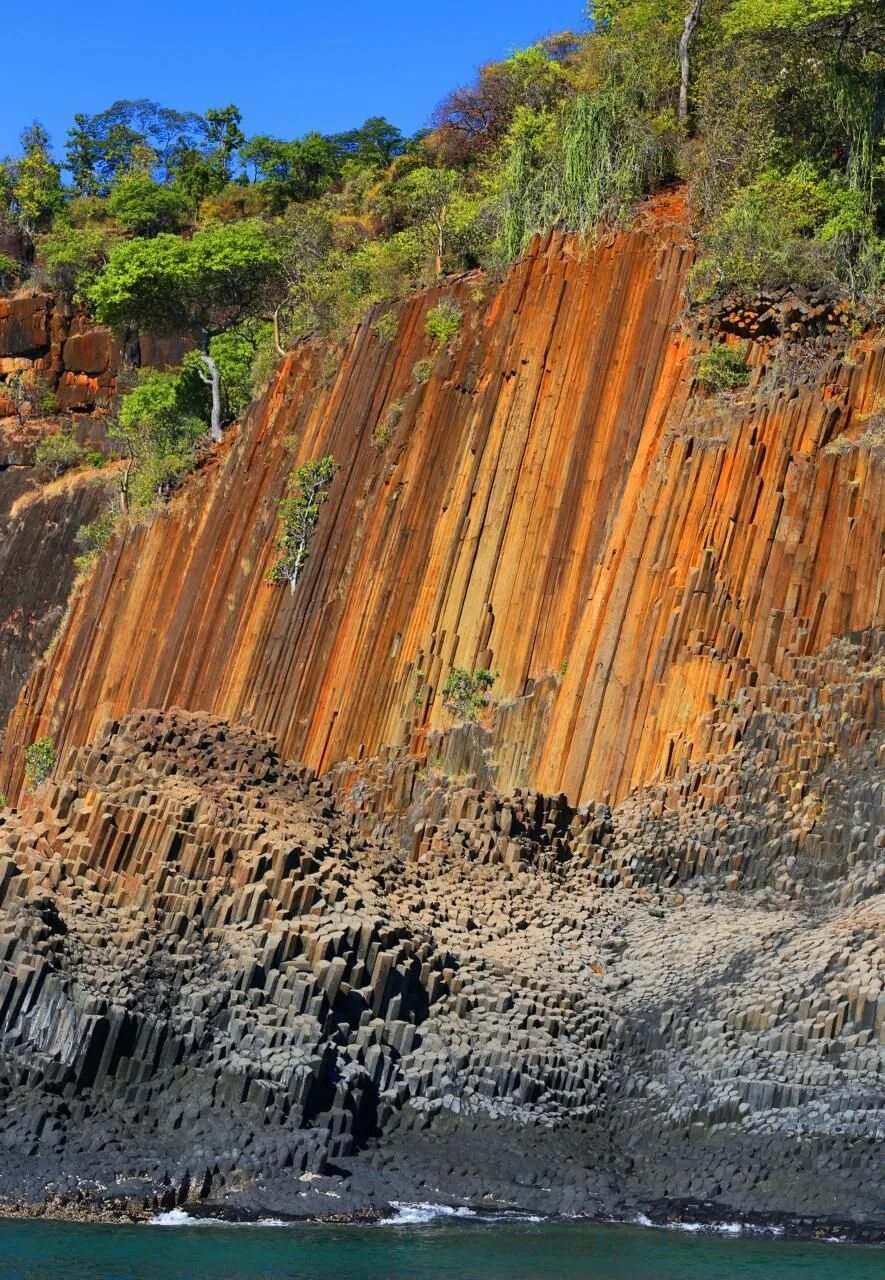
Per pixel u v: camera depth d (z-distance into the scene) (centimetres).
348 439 4559
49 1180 2195
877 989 2419
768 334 3838
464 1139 2433
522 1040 2573
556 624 3828
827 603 3359
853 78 4231
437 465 4250
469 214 4934
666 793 3269
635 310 4028
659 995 2714
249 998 2497
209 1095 2361
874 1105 2277
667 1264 1973
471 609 3991
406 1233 2117
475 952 2788
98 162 9700
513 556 3969
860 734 3116
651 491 3678
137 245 6284
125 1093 2366
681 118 4566
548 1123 2472
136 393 6128
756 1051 2470
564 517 3900
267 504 4725
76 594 5597
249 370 5934
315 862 2762
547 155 4616
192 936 2594
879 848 2909
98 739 3372
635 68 4669
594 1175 2333
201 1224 2141
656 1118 2464
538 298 4234
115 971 2477
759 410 3597
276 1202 2208
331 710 4159
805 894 2953
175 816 2764
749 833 3094
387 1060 2498
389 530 4275
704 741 3297
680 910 3034
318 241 6475
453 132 6606
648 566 3600
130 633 5100
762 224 3900
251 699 4409
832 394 3597
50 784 2933
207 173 8619
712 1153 2359
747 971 2675
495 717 3756
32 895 2544
